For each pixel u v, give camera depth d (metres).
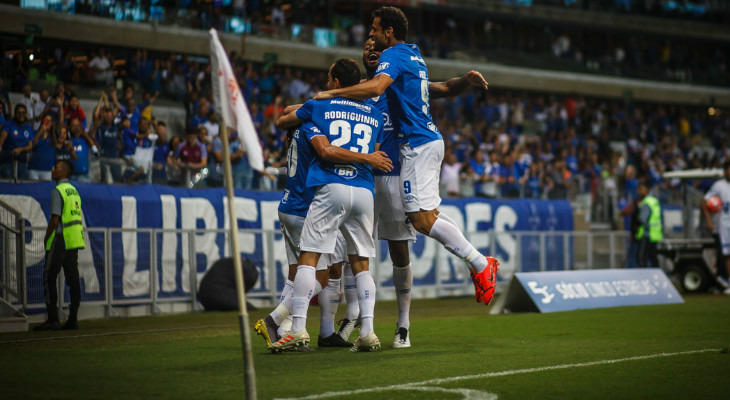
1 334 12.85
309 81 34.81
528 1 50.06
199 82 29.16
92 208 17.31
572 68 50.91
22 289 14.62
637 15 54.44
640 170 35.59
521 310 15.72
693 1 57.06
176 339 11.31
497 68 46.16
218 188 20.09
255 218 20.62
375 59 9.95
